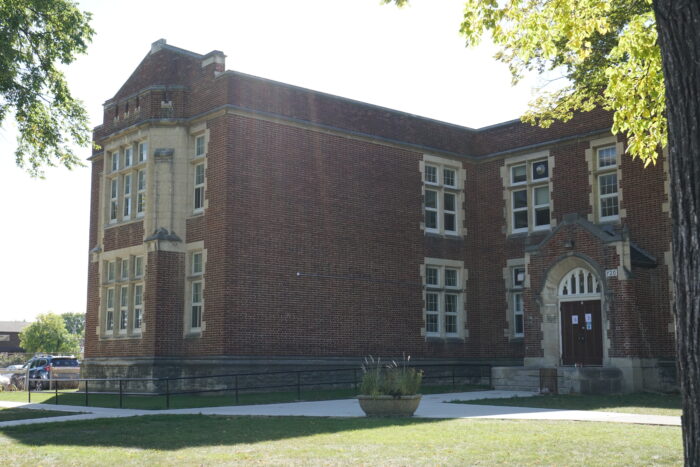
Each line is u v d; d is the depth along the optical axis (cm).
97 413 1742
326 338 2556
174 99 2588
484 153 3070
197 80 2575
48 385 3384
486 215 3030
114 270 2736
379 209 2769
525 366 2506
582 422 1390
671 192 552
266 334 2417
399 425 1345
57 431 1360
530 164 2898
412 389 1559
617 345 2256
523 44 1392
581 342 2416
